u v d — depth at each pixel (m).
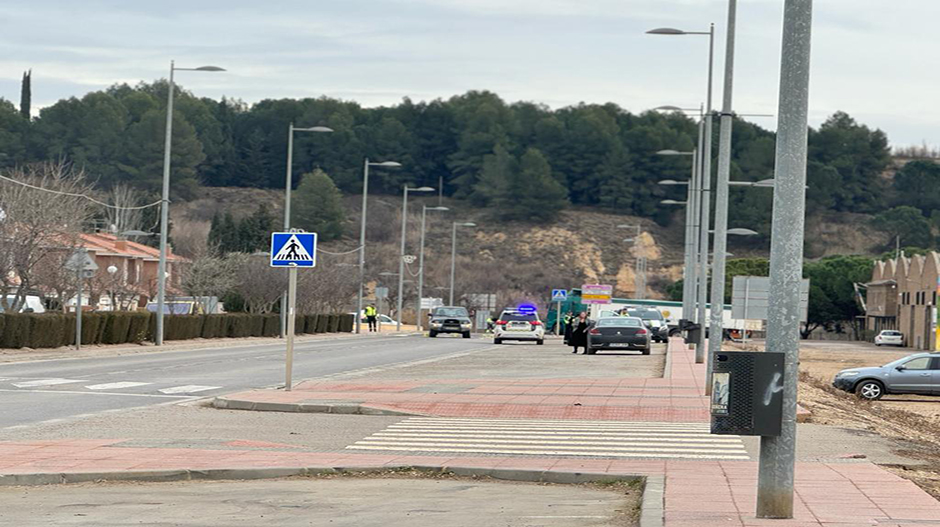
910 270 185.38
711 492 22.73
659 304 171.50
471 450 30.06
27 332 73.69
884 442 33.78
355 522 20.42
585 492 24.23
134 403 41.75
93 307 118.25
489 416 38.94
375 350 92.94
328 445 30.91
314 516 21.06
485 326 163.38
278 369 63.12
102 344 83.56
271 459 27.77
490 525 20.11
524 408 40.78
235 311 147.12
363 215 145.12
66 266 74.69
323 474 26.42
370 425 36.03
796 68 19.03
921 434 43.88
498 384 50.84
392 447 30.58
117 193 182.75
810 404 46.44
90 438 31.50
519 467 26.58
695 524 19.11
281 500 22.92
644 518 19.72
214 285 138.25
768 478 19.44
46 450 28.77
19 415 37.12
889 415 54.00
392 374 60.38
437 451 29.84
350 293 155.75
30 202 90.25
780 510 19.41
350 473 26.56
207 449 29.45
